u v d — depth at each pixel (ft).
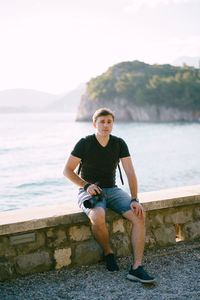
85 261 11.35
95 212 10.34
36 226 10.29
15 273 10.25
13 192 41.09
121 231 12.10
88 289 9.52
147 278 9.78
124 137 146.20
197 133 174.09
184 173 53.01
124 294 9.20
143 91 451.12
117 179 44.80
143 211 10.57
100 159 11.19
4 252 10.11
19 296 9.11
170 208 12.90
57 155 82.12
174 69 545.85
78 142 11.27
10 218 10.39
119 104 465.47
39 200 36.83
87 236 11.48
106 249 10.96
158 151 88.48
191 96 439.63
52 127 256.93
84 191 11.33
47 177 51.52
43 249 10.73
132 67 562.66
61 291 9.39
